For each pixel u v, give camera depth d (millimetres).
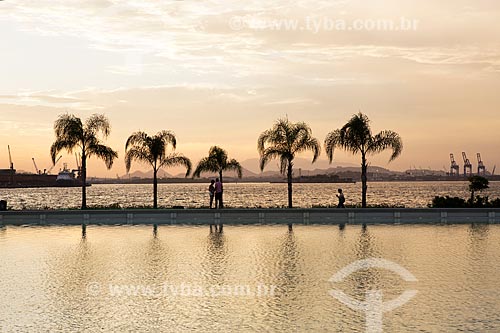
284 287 13836
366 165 37156
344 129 37250
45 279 15047
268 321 10797
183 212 30906
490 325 10336
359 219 30812
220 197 35156
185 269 16422
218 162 45219
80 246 21547
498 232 25453
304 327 10359
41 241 23172
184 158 39688
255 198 115688
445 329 10109
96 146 37844
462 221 30781
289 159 37938
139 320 10945
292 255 18875
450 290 13289
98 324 10648
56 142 37250
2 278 15203
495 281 14320
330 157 37844
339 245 21234
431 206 36156
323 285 14031
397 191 183500
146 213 30891
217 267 16719
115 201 104000
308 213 30828
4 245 21938
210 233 25844
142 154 38844
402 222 30672
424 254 18844
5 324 10648
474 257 18172
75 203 93562
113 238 24047
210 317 11148
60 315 11320
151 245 21688
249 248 20625
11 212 30688
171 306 12062
